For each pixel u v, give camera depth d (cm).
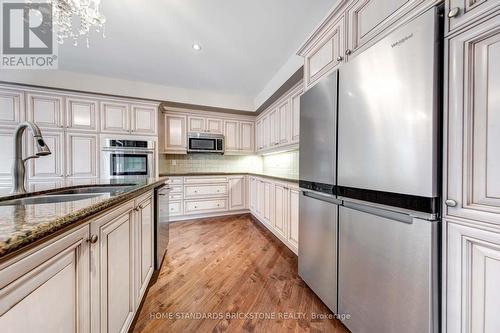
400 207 88
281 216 249
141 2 163
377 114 98
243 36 208
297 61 234
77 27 189
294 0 162
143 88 322
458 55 73
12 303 44
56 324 57
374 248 101
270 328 123
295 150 300
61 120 275
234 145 408
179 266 195
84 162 285
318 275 145
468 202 71
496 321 66
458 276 74
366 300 106
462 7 71
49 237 54
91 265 74
